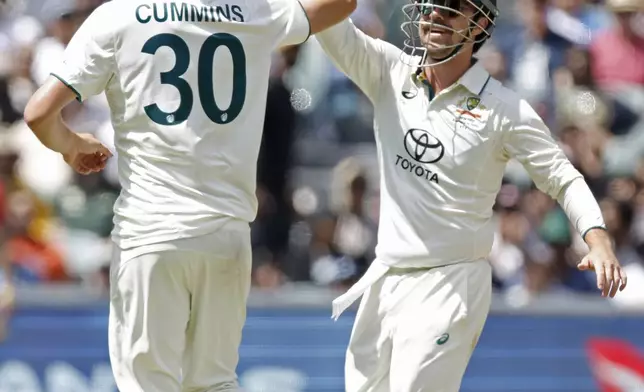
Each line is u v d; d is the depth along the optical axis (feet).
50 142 55.01
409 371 59.72
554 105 119.24
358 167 113.60
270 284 106.63
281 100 115.65
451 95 59.72
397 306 60.44
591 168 114.73
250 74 54.65
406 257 60.03
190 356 55.83
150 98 53.62
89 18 54.60
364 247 107.24
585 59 120.88
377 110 61.36
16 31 123.24
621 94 120.37
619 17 123.65
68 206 111.65
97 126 117.39
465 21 58.85
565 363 98.32
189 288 54.70
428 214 59.67
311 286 106.63
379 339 61.26
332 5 56.49
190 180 53.83
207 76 53.72
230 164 54.24
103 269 106.83
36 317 95.45
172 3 53.67
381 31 124.98
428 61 59.82
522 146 59.31
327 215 111.45
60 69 53.78
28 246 106.93
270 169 114.21
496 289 106.11
